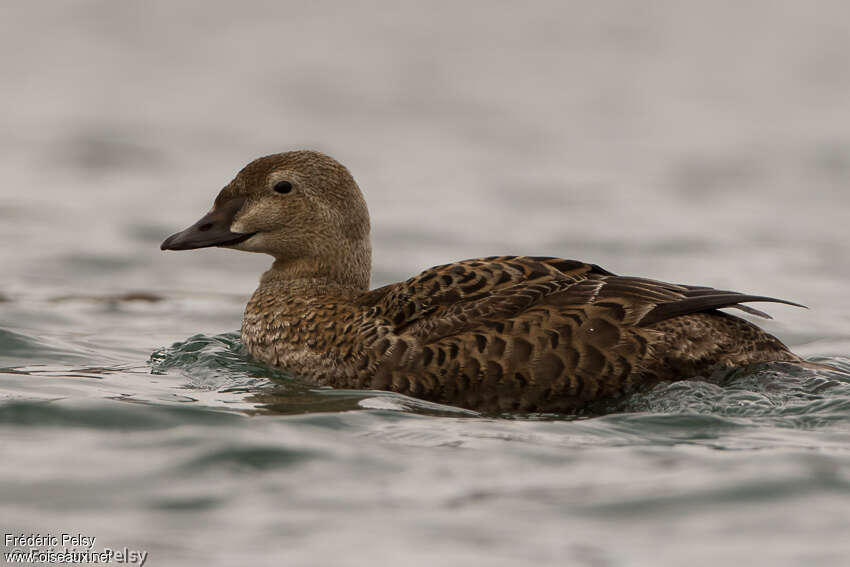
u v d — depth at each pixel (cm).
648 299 1102
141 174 2838
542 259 1165
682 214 2450
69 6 5516
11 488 855
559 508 829
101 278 1900
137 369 1273
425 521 810
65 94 3859
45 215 2366
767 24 5288
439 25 5394
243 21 5412
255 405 1078
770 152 3142
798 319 1627
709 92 4062
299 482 872
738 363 1106
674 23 5369
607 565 750
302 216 1281
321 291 1264
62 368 1264
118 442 948
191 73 4338
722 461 905
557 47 4919
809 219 2406
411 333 1133
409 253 2075
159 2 5725
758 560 754
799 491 845
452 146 3256
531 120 3641
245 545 774
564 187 2738
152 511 823
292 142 3256
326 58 4662
